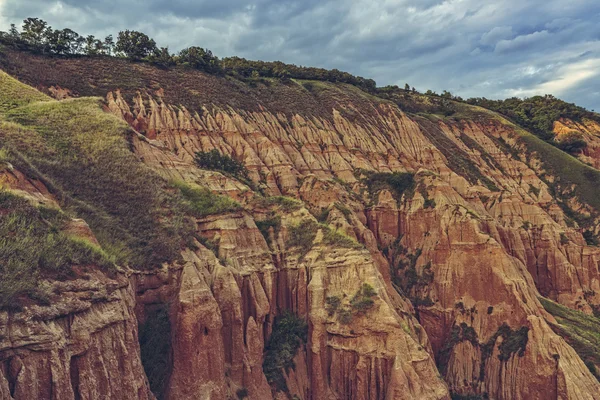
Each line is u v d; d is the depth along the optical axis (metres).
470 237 69.25
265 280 50.38
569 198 111.50
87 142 51.50
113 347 30.88
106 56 92.06
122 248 40.19
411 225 76.12
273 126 92.62
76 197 43.53
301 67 138.12
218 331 40.16
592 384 54.97
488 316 64.44
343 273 51.19
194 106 85.19
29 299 27.06
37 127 51.28
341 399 47.59
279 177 79.69
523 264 81.31
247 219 52.56
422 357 47.47
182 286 40.34
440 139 116.38
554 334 58.47
